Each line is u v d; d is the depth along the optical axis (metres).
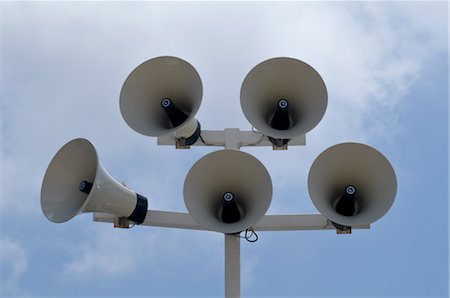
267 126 6.17
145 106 6.41
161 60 6.38
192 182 5.88
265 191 5.77
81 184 6.12
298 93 6.38
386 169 5.93
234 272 6.12
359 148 6.05
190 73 6.30
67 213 5.99
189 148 6.74
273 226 6.34
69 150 6.33
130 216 6.34
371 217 5.68
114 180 6.24
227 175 6.04
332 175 6.17
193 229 6.59
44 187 6.25
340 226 6.09
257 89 6.36
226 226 5.61
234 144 6.80
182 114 6.44
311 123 6.01
